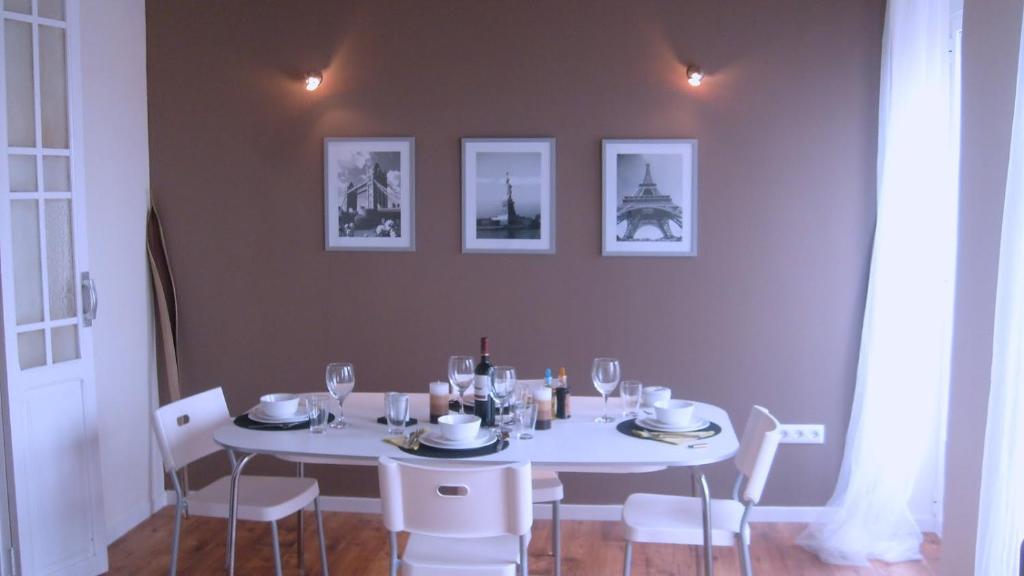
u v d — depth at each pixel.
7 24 3.37
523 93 4.21
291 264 4.36
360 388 4.35
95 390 3.77
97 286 4.01
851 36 4.05
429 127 4.25
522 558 2.49
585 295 4.23
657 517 2.96
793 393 4.17
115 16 4.13
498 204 4.24
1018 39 2.55
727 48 4.11
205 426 3.26
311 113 4.31
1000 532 2.37
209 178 4.37
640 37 4.15
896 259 3.70
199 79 4.35
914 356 3.69
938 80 3.60
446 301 4.30
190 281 4.40
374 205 4.29
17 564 3.34
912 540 3.79
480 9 4.21
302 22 4.29
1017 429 2.33
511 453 2.66
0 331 3.27
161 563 3.78
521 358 4.28
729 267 4.17
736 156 4.13
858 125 4.07
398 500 2.45
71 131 3.56
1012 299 2.36
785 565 3.73
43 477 3.45
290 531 4.14
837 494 4.09
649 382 4.23
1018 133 2.35
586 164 4.20
